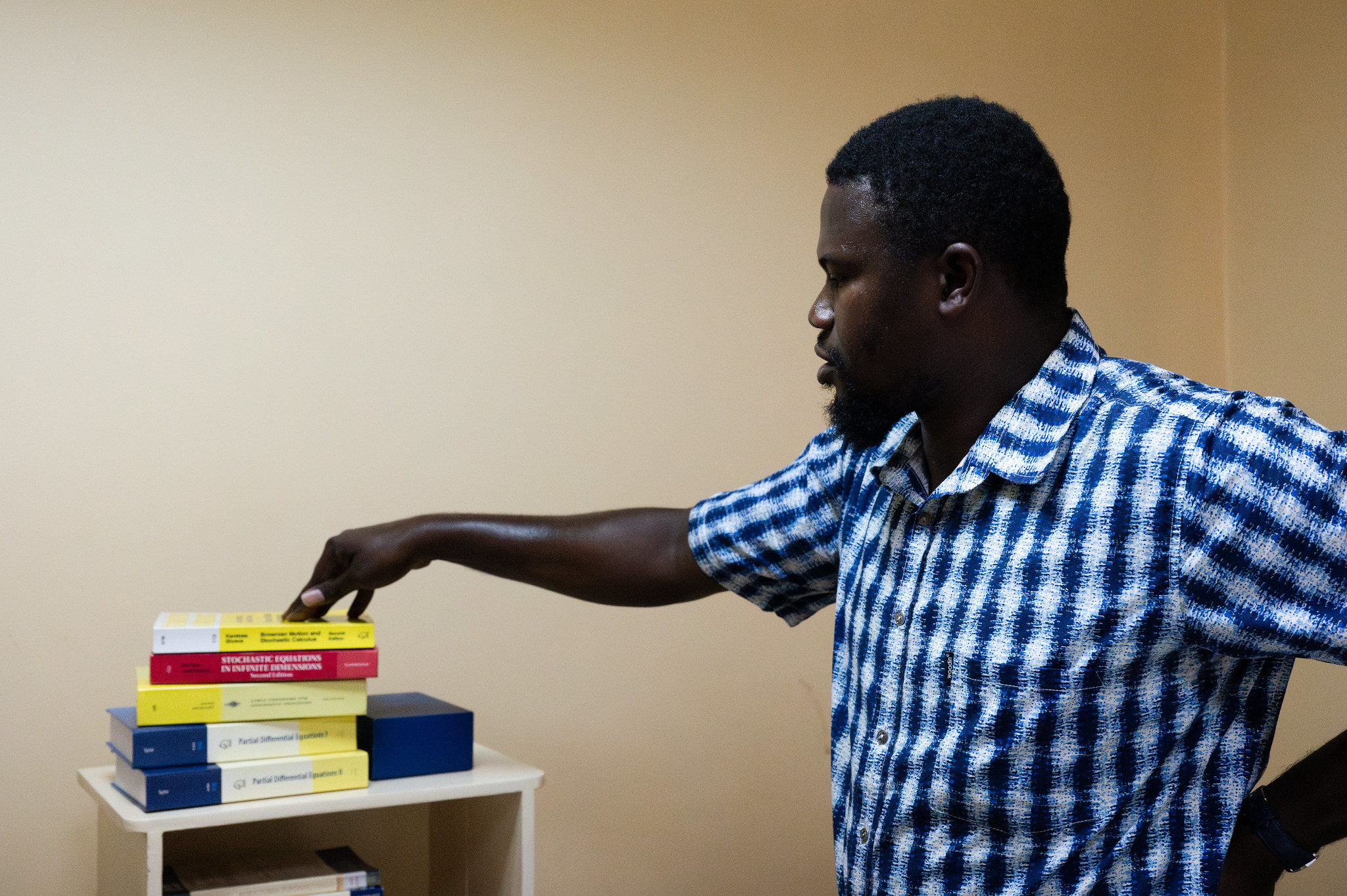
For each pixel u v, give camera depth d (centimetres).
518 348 189
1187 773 80
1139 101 246
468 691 184
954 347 85
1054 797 81
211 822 119
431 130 184
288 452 174
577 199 195
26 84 160
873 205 85
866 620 94
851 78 220
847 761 96
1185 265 248
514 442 189
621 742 195
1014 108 233
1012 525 84
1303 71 233
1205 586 75
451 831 163
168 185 167
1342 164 224
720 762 204
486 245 187
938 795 84
